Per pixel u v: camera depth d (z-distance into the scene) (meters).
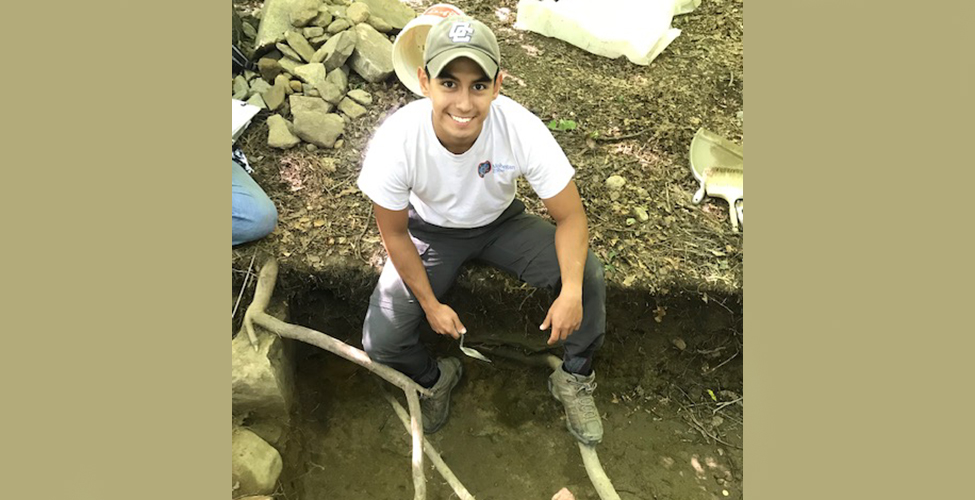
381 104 2.54
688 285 2.12
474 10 3.12
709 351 2.24
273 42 2.58
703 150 2.48
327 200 2.22
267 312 2.02
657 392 2.28
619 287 2.10
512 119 1.59
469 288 2.10
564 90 2.72
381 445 2.10
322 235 2.12
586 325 1.85
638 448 2.15
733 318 2.16
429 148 1.57
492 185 1.67
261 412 1.96
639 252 2.17
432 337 2.25
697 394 2.28
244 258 2.05
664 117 2.64
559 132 2.54
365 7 2.72
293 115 2.39
